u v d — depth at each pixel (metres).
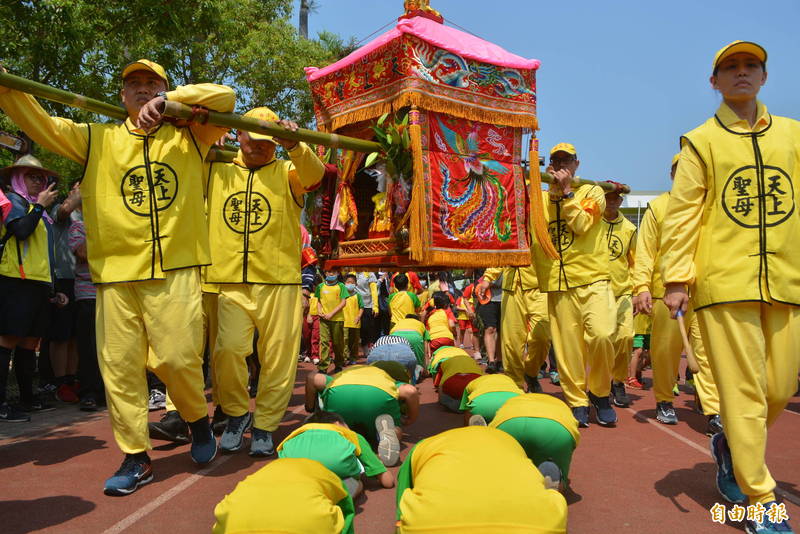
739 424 3.44
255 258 5.06
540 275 6.43
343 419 4.83
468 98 5.20
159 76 4.29
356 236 6.01
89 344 6.90
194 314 4.29
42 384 7.82
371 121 5.35
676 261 3.68
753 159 3.56
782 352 3.49
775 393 3.52
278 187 5.19
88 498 4.02
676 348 6.30
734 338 3.47
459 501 2.41
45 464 4.79
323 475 2.90
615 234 7.70
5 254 6.09
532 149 5.61
